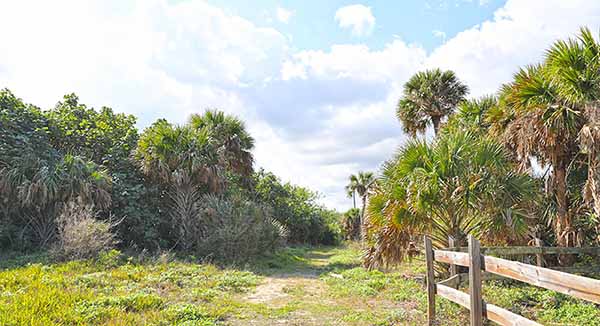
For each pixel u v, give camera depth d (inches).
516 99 318.3
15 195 443.8
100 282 309.3
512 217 305.1
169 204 586.2
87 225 423.5
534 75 311.6
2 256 423.8
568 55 273.9
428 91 630.5
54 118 556.4
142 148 563.5
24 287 275.4
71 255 403.9
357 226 1423.5
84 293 265.0
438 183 303.0
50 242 460.4
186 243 542.3
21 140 483.2
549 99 299.6
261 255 580.1
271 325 225.6
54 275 322.7
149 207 571.5
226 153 696.4
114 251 420.8
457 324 210.7
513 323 132.3
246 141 735.7
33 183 441.4
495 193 296.0
